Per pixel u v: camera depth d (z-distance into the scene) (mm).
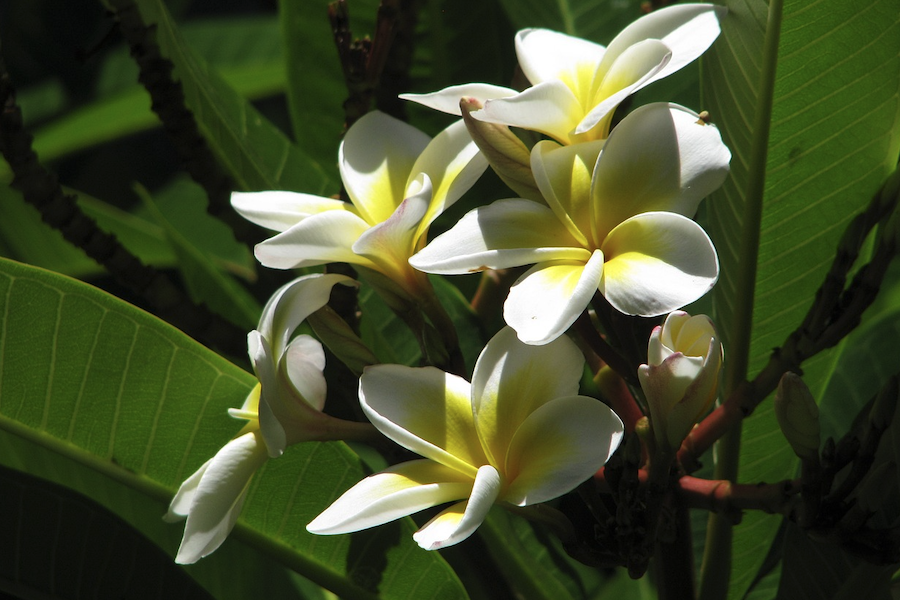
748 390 679
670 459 652
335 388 796
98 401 730
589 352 698
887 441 715
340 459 743
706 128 658
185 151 765
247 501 741
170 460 739
